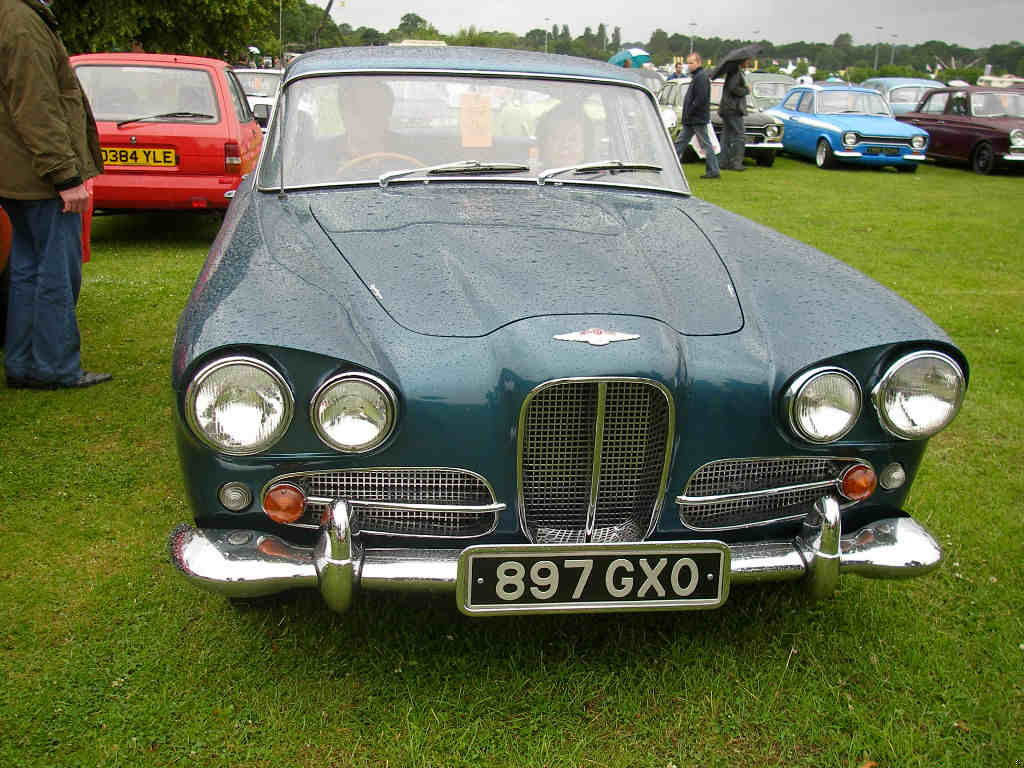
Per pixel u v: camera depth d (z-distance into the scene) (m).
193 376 1.89
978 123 15.61
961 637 2.53
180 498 3.15
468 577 2.04
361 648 2.38
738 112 14.54
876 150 14.90
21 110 3.59
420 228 2.61
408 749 2.04
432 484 2.11
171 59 7.19
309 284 2.21
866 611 2.63
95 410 3.88
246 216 2.85
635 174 3.32
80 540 2.86
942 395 2.15
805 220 9.69
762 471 2.23
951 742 2.13
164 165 6.90
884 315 2.26
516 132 3.27
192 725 2.09
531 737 2.10
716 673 2.35
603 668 2.34
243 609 2.50
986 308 6.15
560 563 2.05
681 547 2.08
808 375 2.11
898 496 2.36
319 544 2.06
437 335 2.10
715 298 2.34
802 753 2.08
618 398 2.07
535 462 2.11
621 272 2.37
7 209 3.89
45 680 2.20
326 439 1.98
